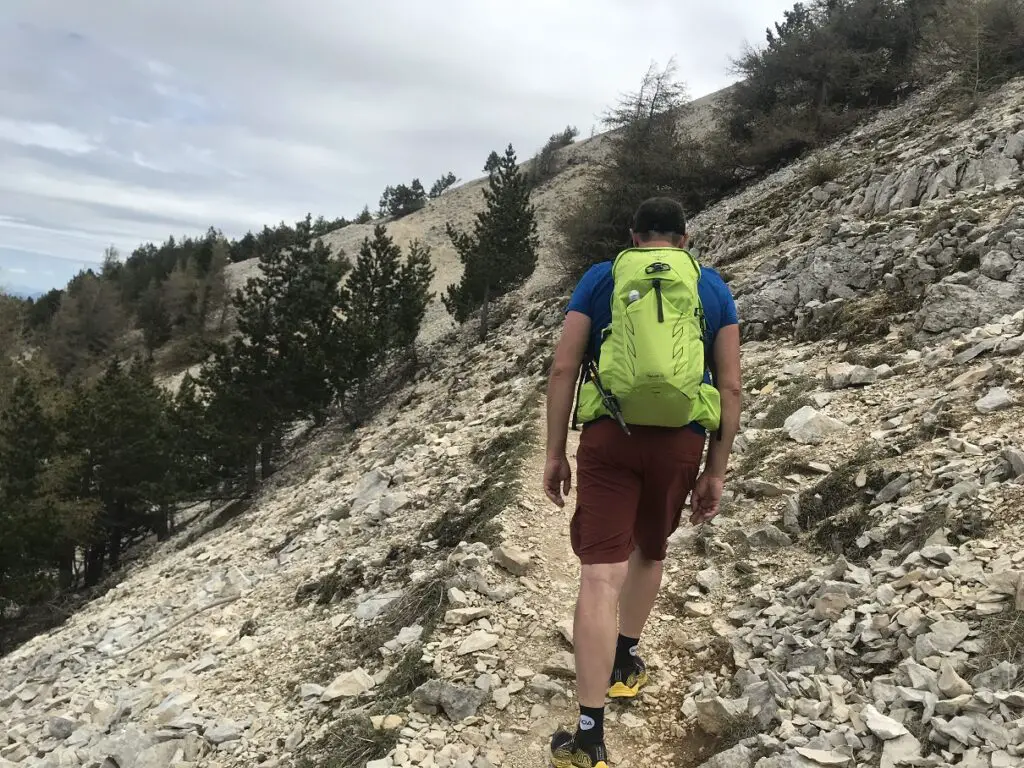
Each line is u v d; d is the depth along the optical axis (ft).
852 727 9.28
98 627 34.42
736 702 10.57
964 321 23.54
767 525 15.84
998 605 10.04
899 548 13.09
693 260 9.46
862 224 35.37
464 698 12.16
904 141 58.29
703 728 10.65
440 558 20.57
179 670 20.84
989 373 17.78
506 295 108.37
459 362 83.15
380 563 22.34
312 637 19.04
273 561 31.07
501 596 16.03
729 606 13.80
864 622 10.98
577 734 9.29
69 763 16.52
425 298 108.37
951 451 15.14
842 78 85.40
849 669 10.41
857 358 24.72
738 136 95.66
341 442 76.48
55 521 75.20
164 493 89.61
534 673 12.84
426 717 12.20
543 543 19.01
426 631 15.02
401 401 82.28
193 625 25.66
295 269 88.58
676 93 90.63
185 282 248.73
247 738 14.64
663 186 87.10
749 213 62.80
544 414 34.12
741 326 35.42
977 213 29.63
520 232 102.47
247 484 89.71
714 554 15.78
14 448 79.56
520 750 11.09
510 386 48.98
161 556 78.33
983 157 37.29
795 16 127.34
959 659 9.48
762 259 47.47
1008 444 14.37
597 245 84.74
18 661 35.55
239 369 88.17
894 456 16.17
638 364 8.45
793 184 62.69
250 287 88.69
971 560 11.27
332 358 87.81
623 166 88.22
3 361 115.96
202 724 15.83
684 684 11.92
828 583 12.37
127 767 15.26
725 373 9.59
